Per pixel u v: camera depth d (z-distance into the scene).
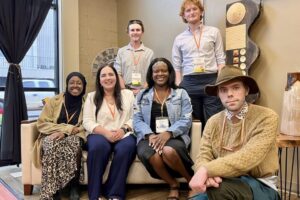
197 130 2.57
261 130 1.43
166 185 2.86
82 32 4.29
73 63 4.19
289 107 2.18
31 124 2.65
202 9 2.88
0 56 3.64
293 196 2.53
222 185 1.35
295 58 2.54
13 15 3.58
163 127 2.55
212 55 2.84
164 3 3.86
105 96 2.79
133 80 3.24
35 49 4.02
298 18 2.51
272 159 1.45
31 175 2.61
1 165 3.61
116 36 4.64
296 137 2.06
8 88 3.53
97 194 2.41
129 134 2.66
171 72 2.67
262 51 2.77
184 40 2.94
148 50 3.37
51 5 3.97
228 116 1.53
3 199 2.55
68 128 2.65
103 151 2.46
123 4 4.51
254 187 1.37
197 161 1.60
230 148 1.50
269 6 2.70
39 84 4.08
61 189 2.53
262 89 2.79
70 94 2.85
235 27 2.87
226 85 1.50
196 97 2.87
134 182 2.61
